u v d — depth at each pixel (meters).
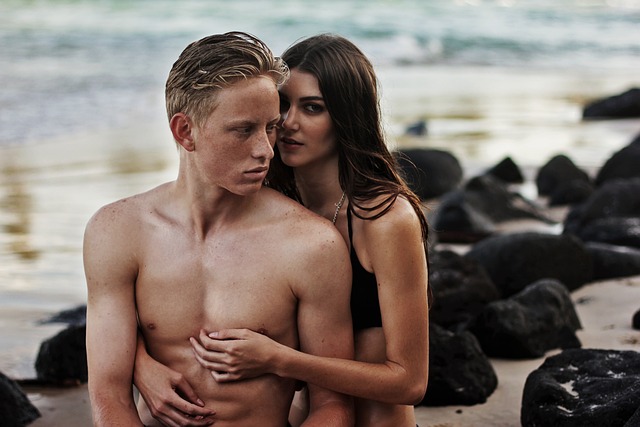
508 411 5.58
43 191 12.64
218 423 3.74
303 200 4.28
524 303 6.67
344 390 3.78
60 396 6.12
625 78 26.88
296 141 4.05
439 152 13.30
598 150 16.02
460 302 7.04
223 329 3.69
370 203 3.96
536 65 29.28
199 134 3.59
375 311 4.04
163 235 3.75
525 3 43.38
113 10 32.97
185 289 3.72
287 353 3.66
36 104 19.27
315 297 3.71
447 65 28.89
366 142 4.10
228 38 3.57
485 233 10.38
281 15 34.38
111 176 13.62
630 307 7.48
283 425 3.82
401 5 38.84
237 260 3.71
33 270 9.12
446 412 5.59
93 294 3.80
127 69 23.55
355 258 4.02
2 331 7.29
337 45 4.08
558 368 5.38
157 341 3.79
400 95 22.38
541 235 8.19
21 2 33.47
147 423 3.92
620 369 5.30
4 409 5.59
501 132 17.75
